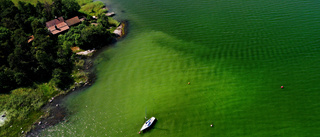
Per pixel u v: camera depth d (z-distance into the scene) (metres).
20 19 106.50
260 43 95.12
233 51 92.19
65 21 109.94
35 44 93.19
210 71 83.50
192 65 86.69
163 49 96.12
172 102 72.88
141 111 71.00
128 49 98.88
